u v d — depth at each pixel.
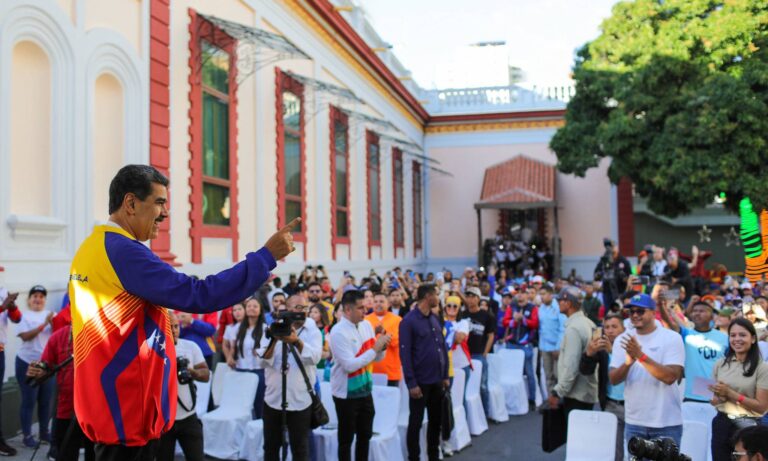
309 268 15.61
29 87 8.91
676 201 22.08
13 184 8.62
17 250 8.48
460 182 32.66
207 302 2.79
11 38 8.40
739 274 30.02
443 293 13.31
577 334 7.32
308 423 6.82
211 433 8.50
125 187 3.03
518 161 31.84
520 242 30.36
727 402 5.87
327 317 9.73
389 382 9.38
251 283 2.85
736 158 19.03
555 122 31.92
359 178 22.31
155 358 2.93
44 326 8.05
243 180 14.10
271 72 15.47
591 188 31.88
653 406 5.96
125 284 2.82
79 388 2.89
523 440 9.81
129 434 2.86
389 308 11.48
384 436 7.83
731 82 18.91
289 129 16.55
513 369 11.86
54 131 9.10
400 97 27.61
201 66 12.34
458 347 10.12
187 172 11.96
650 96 20.67
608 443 6.39
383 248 25.23
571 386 7.25
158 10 11.19
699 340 7.58
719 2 20.55
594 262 31.53
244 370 9.06
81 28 9.53
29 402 7.86
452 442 9.11
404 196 28.92
